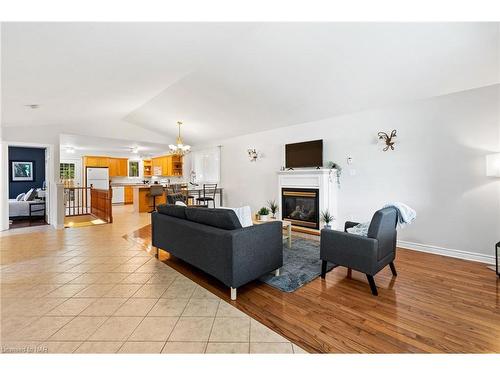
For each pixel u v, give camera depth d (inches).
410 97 134.6
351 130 164.1
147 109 224.5
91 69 106.1
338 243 95.1
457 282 96.2
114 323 70.5
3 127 194.9
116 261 123.5
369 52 110.4
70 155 365.7
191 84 167.5
